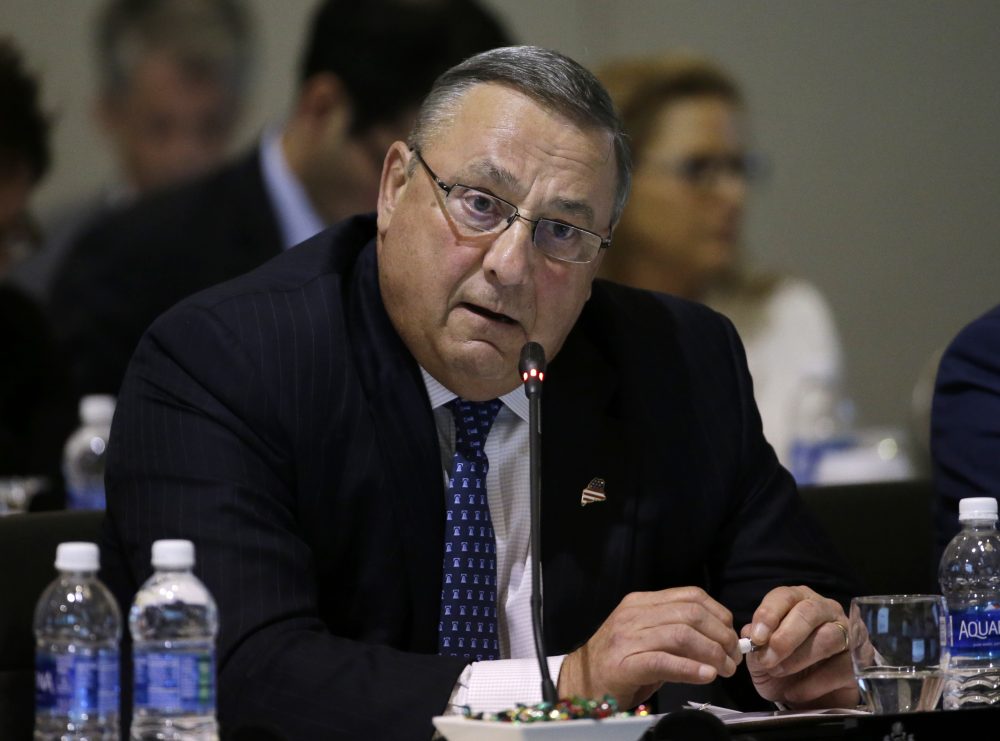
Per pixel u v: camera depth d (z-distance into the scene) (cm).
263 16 1923
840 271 2136
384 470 833
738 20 2119
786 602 781
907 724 639
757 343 2098
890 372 2139
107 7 1894
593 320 953
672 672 704
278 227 1917
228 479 783
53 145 1875
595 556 873
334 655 712
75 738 591
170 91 1903
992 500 800
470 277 807
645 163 2098
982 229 2177
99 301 1870
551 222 809
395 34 1945
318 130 1933
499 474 873
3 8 1862
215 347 824
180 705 594
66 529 864
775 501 947
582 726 561
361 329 861
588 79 827
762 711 838
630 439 905
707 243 2103
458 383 839
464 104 820
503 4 2016
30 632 832
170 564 603
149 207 1894
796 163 2131
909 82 2162
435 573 838
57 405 1845
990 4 2181
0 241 1852
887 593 1072
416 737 673
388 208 863
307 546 794
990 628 778
